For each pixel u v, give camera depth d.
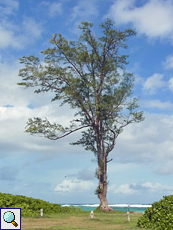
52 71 29.23
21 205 24.42
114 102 28.27
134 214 25.64
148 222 16.45
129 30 28.72
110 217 21.89
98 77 30.05
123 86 28.55
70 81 28.61
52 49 29.56
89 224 17.61
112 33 28.73
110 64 29.31
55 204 27.27
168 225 15.12
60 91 30.55
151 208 17.84
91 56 29.91
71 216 22.80
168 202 17.38
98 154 29.34
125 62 30.27
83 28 29.33
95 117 29.92
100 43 29.62
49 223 18.09
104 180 28.59
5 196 25.33
